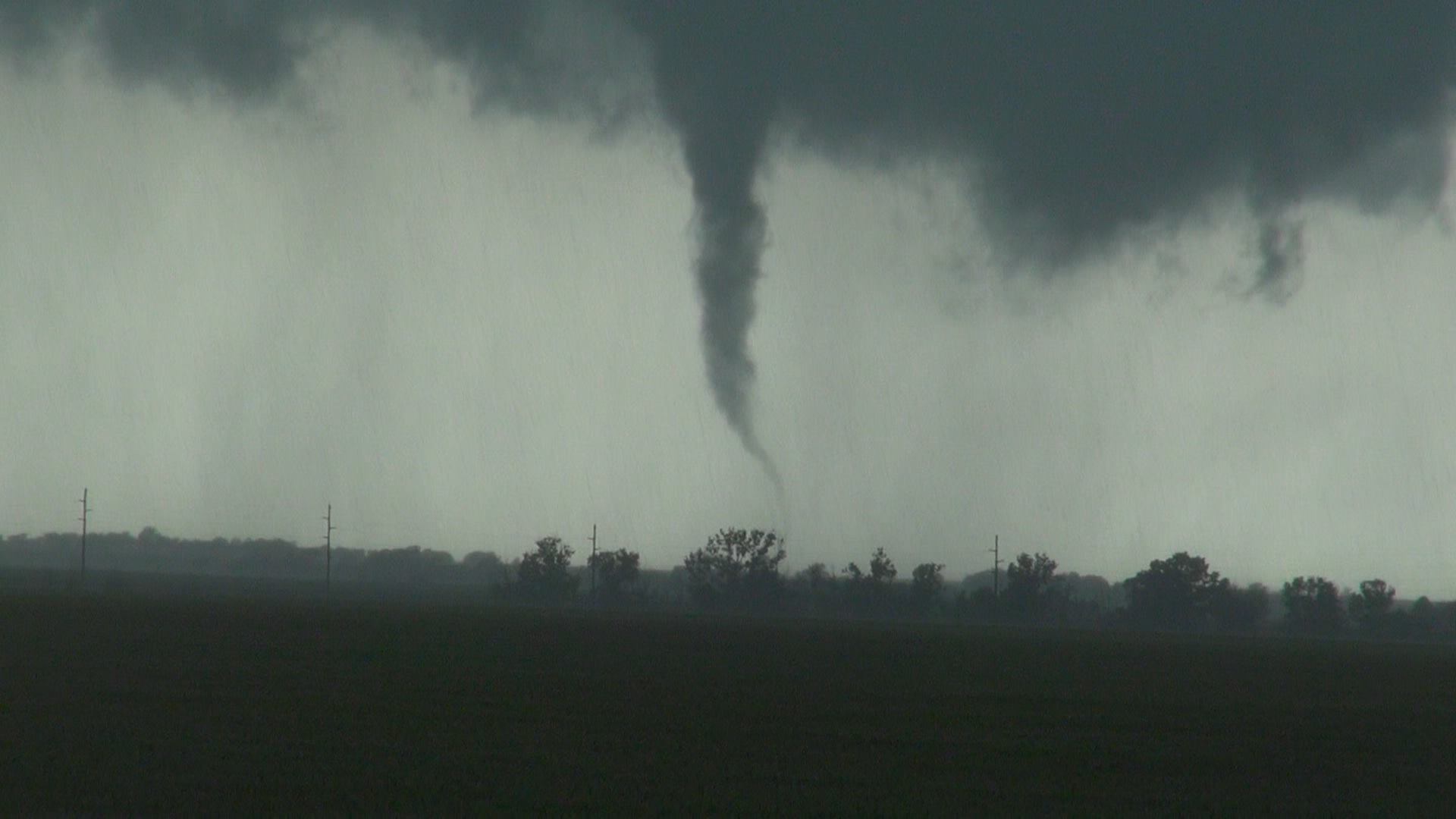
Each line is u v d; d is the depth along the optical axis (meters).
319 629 178.00
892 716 91.50
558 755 68.44
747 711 91.00
